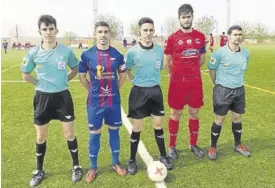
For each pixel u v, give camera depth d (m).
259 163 4.63
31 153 5.20
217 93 4.72
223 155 4.96
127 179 4.20
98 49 4.02
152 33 4.14
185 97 4.80
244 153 4.91
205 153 5.07
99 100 4.09
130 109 4.39
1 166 4.68
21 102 9.12
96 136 4.25
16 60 26.25
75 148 4.29
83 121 7.05
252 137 5.80
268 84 11.64
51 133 6.19
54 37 3.88
